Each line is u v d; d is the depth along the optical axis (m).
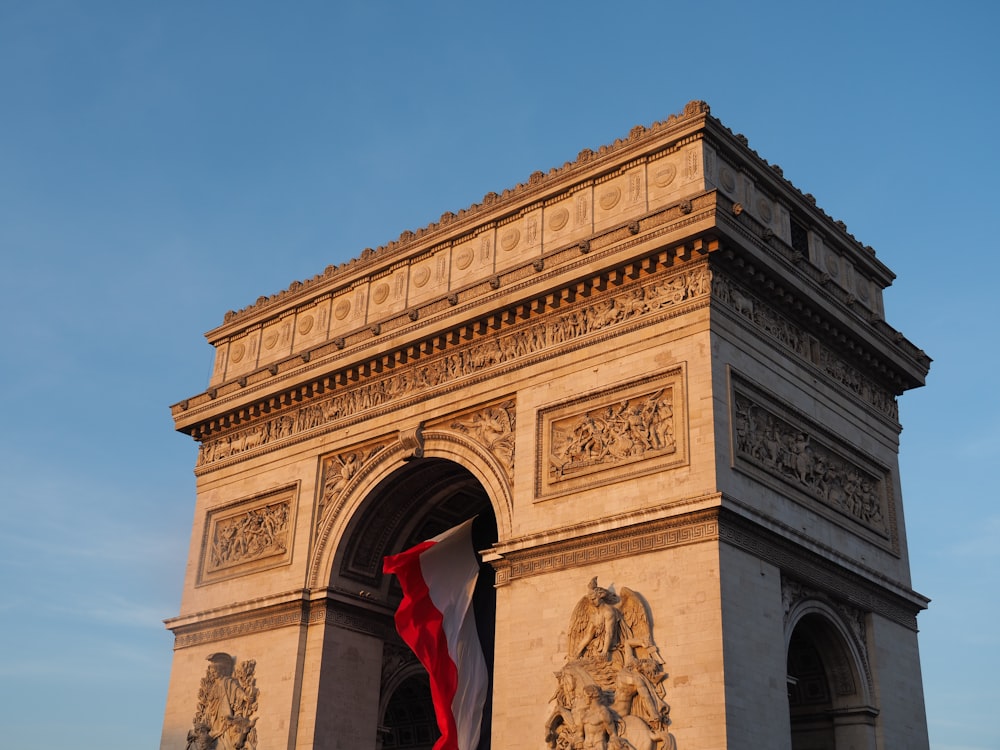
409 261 83.94
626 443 65.12
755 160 72.19
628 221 69.88
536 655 64.12
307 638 78.75
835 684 68.25
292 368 86.38
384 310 83.94
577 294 70.50
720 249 64.56
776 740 58.00
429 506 83.94
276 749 75.88
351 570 81.25
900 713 69.31
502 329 74.56
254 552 85.38
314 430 84.56
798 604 63.75
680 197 68.69
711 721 55.69
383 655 82.06
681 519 60.50
